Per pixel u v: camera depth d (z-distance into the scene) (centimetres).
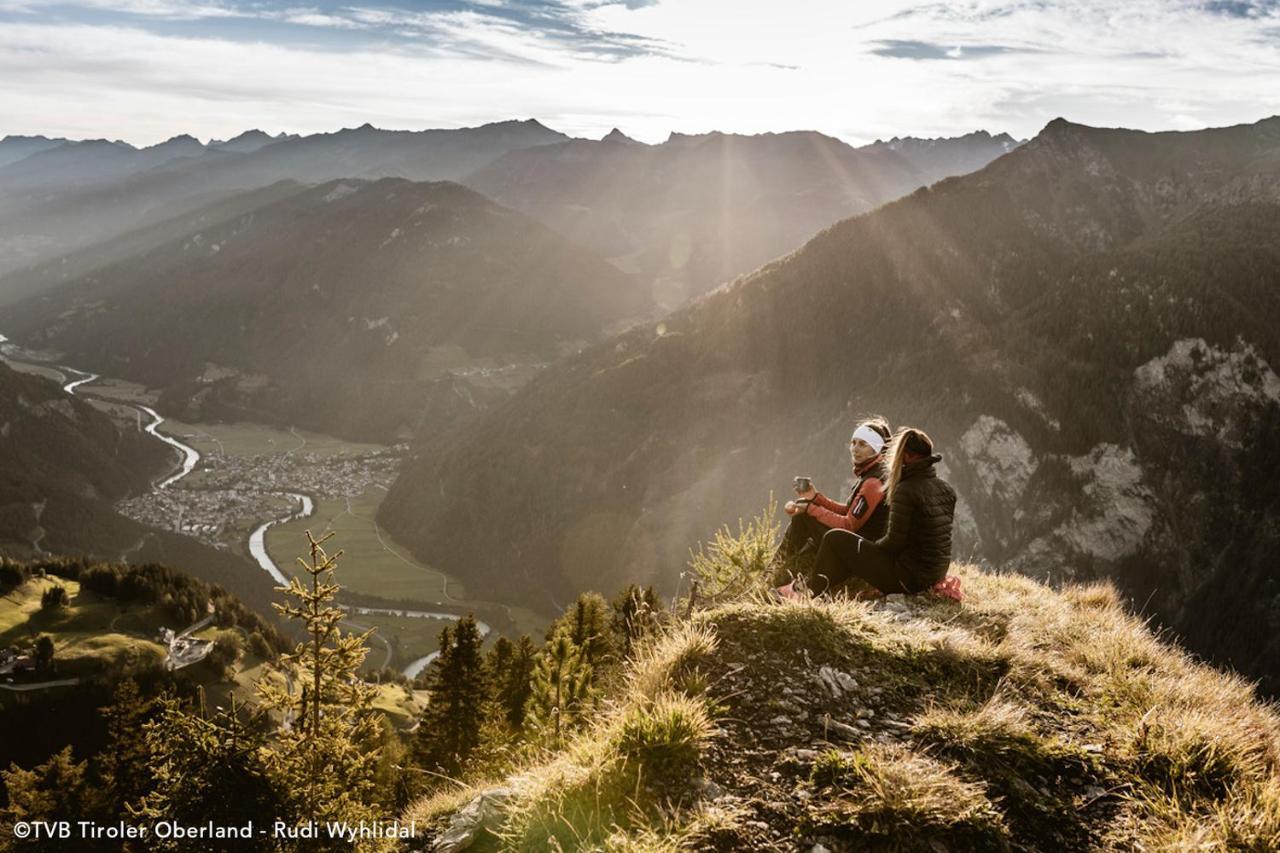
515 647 5191
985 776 477
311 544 1466
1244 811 431
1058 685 611
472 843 476
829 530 834
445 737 4394
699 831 425
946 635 639
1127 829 443
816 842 423
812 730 511
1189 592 17488
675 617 760
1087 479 18738
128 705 3978
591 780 473
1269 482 17775
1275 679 15738
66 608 13238
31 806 3894
